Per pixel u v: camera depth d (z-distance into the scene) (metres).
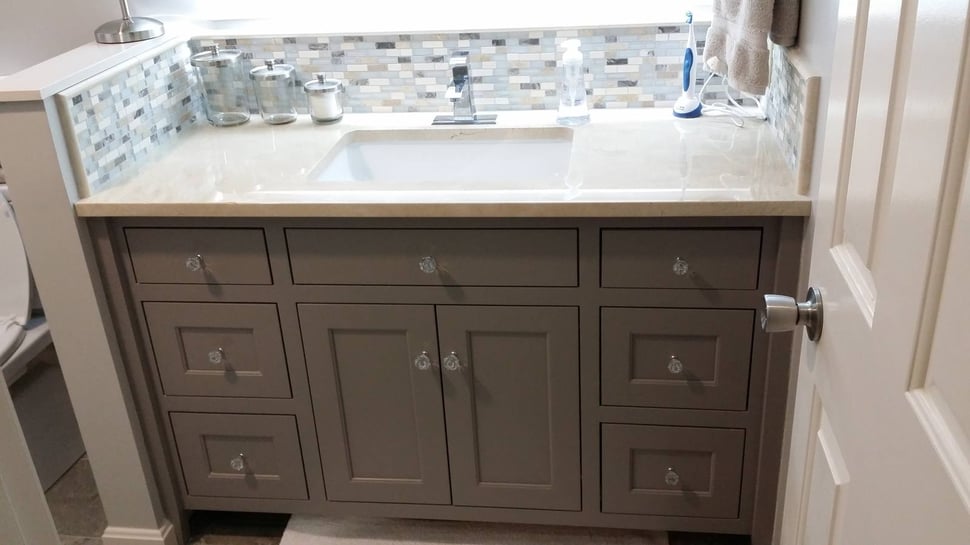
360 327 1.89
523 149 2.11
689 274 1.73
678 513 2.00
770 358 1.77
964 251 0.60
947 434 0.63
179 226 1.83
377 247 1.80
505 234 1.75
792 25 1.72
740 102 2.13
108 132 1.89
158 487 2.13
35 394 2.63
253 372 1.98
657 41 2.09
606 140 1.98
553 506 2.04
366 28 2.19
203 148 2.09
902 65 0.77
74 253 1.84
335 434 2.03
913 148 0.71
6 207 2.28
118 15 2.26
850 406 0.90
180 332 1.96
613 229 1.71
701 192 1.67
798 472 1.17
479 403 1.94
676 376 1.85
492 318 1.84
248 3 2.28
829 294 1.00
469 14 2.23
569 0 2.21
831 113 1.03
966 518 0.59
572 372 1.88
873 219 0.84
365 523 2.23
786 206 1.60
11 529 0.60
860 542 0.85
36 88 1.69
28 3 2.25
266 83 2.18
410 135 2.13
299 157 2.00
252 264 1.85
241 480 2.12
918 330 0.69
